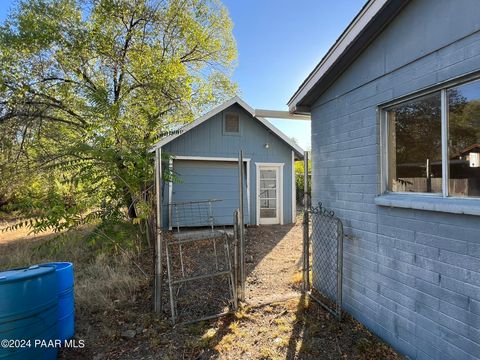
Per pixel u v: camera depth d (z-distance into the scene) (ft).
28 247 20.65
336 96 11.12
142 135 18.21
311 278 14.12
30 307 7.11
